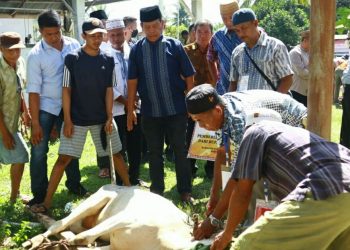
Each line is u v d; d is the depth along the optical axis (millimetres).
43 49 5855
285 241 2957
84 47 5781
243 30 5109
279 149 3066
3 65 5738
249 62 5207
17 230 5195
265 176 3186
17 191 6113
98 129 5961
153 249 4148
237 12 5129
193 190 6645
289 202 2953
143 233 4215
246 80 5219
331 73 3912
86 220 5023
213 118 3588
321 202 2863
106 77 5848
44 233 4820
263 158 3117
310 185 2904
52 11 5844
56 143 10148
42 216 5504
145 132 5973
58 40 5867
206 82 7102
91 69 5730
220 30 6160
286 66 5105
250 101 3957
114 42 6871
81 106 5785
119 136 6711
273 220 2975
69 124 5734
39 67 5801
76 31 13352
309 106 3980
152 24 5695
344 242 3084
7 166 8391
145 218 4285
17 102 5887
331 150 3055
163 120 5930
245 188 3164
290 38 30438
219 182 4238
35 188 5934
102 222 4516
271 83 5141
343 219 2885
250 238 3049
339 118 12859
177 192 6531
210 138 5785
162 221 4270
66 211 5805
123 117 6781
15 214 5617
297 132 3145
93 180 7422
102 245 4723
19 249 4770
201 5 14391
